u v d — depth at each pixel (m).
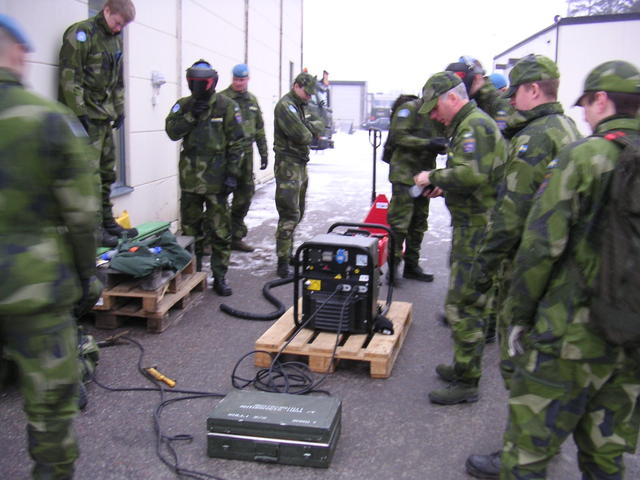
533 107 3.10
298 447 3.12
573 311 2.21
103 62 5.20
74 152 2.27
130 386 3.96
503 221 2.97
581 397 2.27
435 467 3.16
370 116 45.84
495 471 3.06
